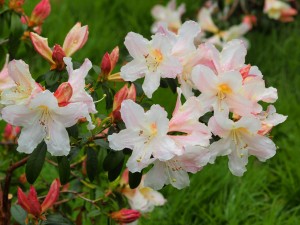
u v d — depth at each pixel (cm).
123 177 73
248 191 96
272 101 53
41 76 57
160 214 92
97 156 64
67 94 49
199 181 96
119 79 59
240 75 50
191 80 55
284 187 97
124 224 72
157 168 52
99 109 94
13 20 68
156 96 108
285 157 102
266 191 100
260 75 55
